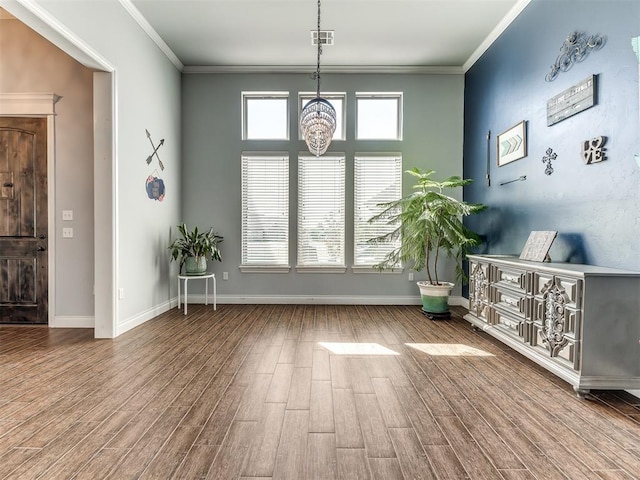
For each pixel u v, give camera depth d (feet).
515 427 6.45
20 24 12.69
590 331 7.37
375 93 17.26
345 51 15.67
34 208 12.86
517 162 12.39
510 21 12.87
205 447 5.77
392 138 17.43
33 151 12.83
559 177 10.14
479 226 15.48
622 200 7.99
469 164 16.55
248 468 5.26
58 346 10.73
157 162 14.66
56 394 7.59
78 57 10.54
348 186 17.25
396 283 17.28
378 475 5.14
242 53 15.87
